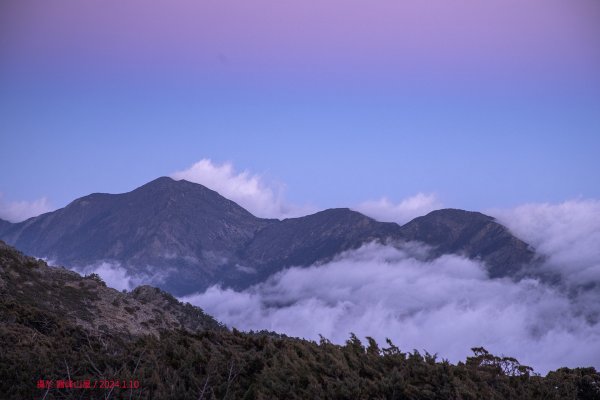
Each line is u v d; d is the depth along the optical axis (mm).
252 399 10555
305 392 10133
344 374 10594
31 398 10547
